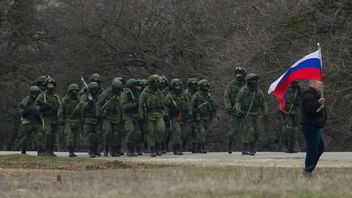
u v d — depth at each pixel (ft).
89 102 214.69
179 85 233.14
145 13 428.56
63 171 151.02
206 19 416.46
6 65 467.52
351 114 321.73
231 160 187.62
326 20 332.39
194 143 240.53
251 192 93.56
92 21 430.61
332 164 170.60
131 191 95.04
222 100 338.54
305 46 332.60
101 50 436.76
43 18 469.57
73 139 214.69
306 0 339.16
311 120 121.80
